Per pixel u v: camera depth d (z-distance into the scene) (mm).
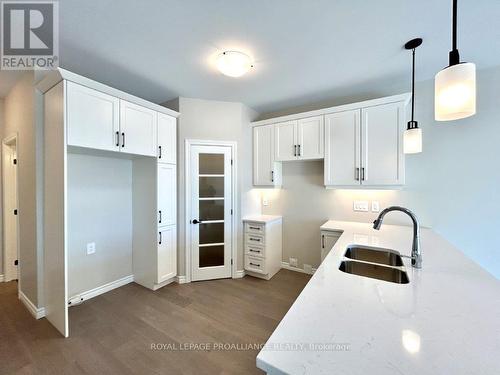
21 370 1598
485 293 1005
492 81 2246
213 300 2568
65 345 1839
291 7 1491
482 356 625
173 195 2957
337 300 950
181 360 1691
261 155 3312
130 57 2086
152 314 2283
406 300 946
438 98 1015
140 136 2525
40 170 2176
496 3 1445
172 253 2951
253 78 2496
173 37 1803
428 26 1675
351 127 2635
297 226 3402
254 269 3172
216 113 3131
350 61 2160
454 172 2412
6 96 2816
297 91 2834
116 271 2895
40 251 2191
